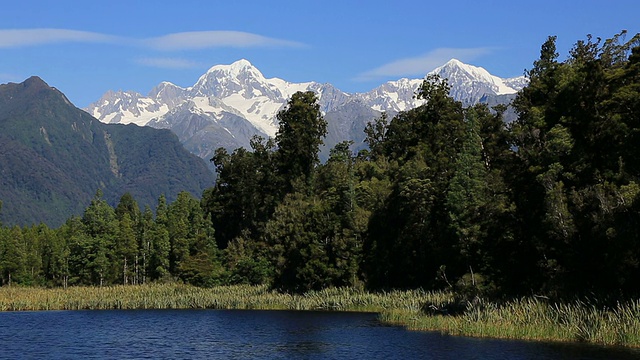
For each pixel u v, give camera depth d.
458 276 75.88
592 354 40.34
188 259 119.44
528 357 40.19
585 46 69.56
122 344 53.28
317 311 79.94
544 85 69.12
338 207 96.31
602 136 54.22
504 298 59.16
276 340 53.97
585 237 51.56
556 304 49.97
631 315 44.47
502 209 61.44
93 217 151.75
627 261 46.81
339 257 91.31
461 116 102.81
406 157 105.56
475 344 46.16
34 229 166.50
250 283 112.19
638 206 46.56
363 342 49.94
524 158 60.34
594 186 51.22
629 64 54.81
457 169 76.12
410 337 51.38
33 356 48.03
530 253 60.88
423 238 84.00
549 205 52.38
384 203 91.25
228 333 59.44
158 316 77.75
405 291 82.94
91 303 90.81
